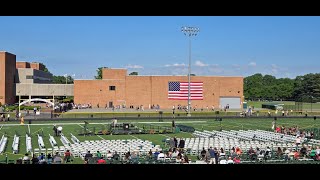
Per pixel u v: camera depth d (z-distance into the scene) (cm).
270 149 3472
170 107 11025
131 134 5309
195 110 10562
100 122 6900
